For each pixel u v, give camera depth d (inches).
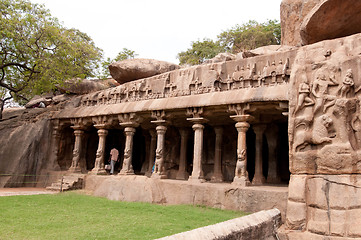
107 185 549.3
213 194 444.8
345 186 304.2
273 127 569.3
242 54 574.2
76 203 444.5
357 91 323.6
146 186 500.4
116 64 721.0
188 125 647.1
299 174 340.2
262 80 463.8
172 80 579.5
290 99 364.2
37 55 669.3
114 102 653.9
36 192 568.7
